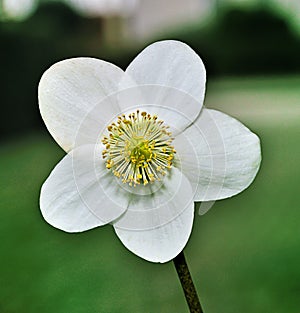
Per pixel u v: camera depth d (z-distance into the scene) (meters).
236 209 0.48
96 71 0.20
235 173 0.20
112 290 0.39
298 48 1.78
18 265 0.42
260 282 0.39
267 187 0.52
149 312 0.36
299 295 0.37
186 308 0.37
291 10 1.78
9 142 0.89
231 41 1.78
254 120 0.92
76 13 1.66
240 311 0.37
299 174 0.55
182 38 1.82
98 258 0.42
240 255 0.42
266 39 1.78
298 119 0.89
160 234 0.20
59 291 0.39
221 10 1.81
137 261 0.42
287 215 0.46
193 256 0.42
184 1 2.81
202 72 0.20
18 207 0.53
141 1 2.74
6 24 1.04
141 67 0.20
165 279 0.40
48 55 1.07
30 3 1.43
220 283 0.39
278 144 0.70
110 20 2.00
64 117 0.20
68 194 0.20
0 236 0.46
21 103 1.00
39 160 0.72
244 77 1.72
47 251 0.44
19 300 0.39
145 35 2.24
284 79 1.54
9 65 0.97
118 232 0.20
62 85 0.20
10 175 0.65
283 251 0.42
